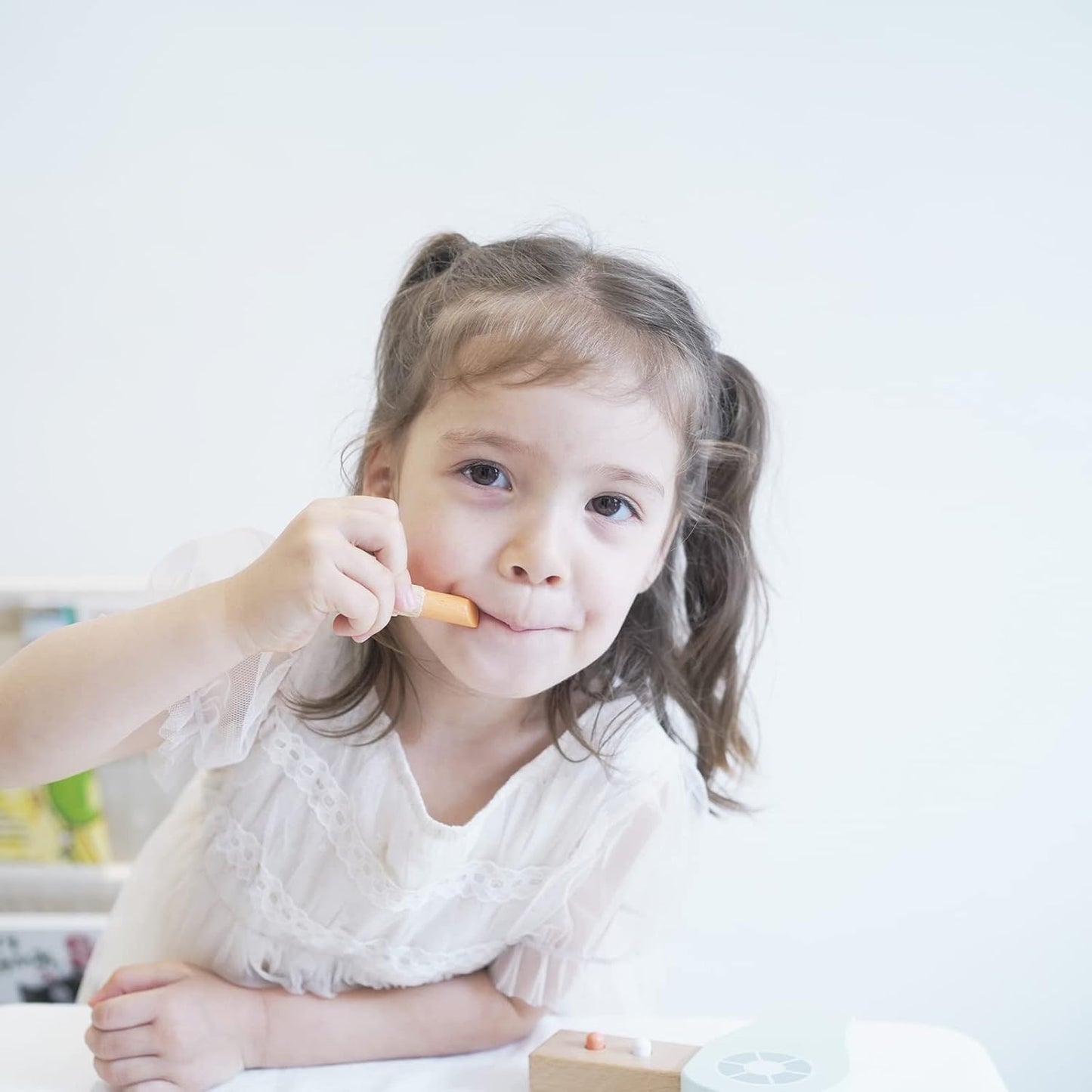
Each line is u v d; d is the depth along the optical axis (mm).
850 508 1643
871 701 1650
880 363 1643
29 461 1689
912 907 1658
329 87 1679
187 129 1686
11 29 1677
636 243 1645
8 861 1427
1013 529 1643
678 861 921
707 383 854
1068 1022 1650
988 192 1644
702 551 984
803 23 1654
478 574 714
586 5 1667
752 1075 671
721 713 1021
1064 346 1639
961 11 1648
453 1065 797
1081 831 1647
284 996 799
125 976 777
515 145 1669
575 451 715
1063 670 1645
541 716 858
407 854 813
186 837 917
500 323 740
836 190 1648
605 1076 702
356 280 1679
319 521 660
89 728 694
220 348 1686
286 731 826
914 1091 722
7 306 1686
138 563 1688
